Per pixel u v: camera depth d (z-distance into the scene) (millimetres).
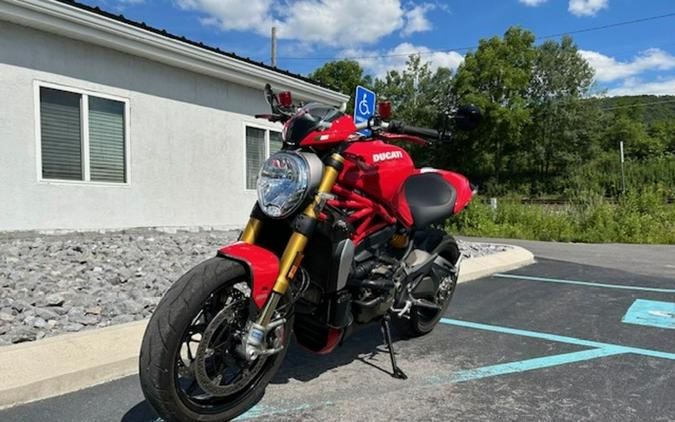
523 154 50000
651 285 6840
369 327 4711
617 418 2922
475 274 7371
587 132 48438
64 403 3029
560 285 6801
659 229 15594
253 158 12164
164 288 5344
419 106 49844
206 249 7730
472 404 3098
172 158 10258
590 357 3943
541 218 16875
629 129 59625
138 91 9586
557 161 49188
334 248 2973
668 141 67062
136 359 3539
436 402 3123
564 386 3377
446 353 4035
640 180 31734
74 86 8562
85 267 5863
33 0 7508
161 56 9594
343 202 3174
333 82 47531
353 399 3160
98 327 4156
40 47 8102
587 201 18250
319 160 2910
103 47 8969
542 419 2906
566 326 4812
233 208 11617
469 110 3453
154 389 2434
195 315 2510
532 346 4215
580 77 48469
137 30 8945
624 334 4555
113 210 9203
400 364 3783
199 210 10844
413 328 4336
